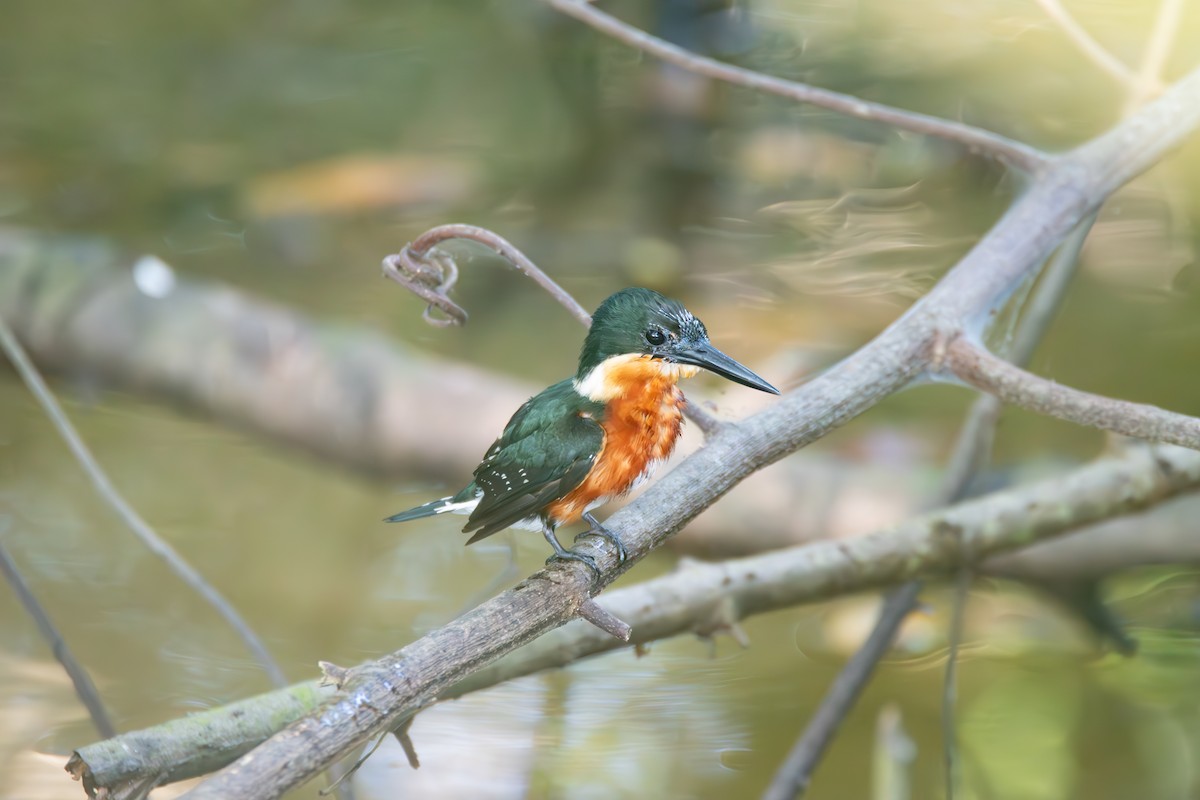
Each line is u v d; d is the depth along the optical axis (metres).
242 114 15.50
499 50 16.89
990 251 7.39
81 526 10.41
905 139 14.16
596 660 9.37
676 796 7.79
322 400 10.91
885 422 11.08
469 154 14.75
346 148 14.88
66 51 17.28
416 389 10.88
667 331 6.84
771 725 8.55
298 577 9.93
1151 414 6.02
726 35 15.30
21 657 8.83
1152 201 13.08
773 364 11.16
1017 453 10.71
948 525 8.12
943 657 9.44
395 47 17.20
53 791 7.39
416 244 7.08
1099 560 9.44
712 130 14.97
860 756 8.41
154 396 11.41
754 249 12.91
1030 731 8.59
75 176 14.34
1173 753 8.33
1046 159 7.95
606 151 14.83
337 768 7.43
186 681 8.62
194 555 10.10
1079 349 11.30
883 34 15.27
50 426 11.75
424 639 5.19
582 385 6.91
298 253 13.16
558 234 13.38
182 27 18.09
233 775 4.61
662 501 6.05
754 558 8.11
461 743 8.28
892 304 11.85
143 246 13.12
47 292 11.67
